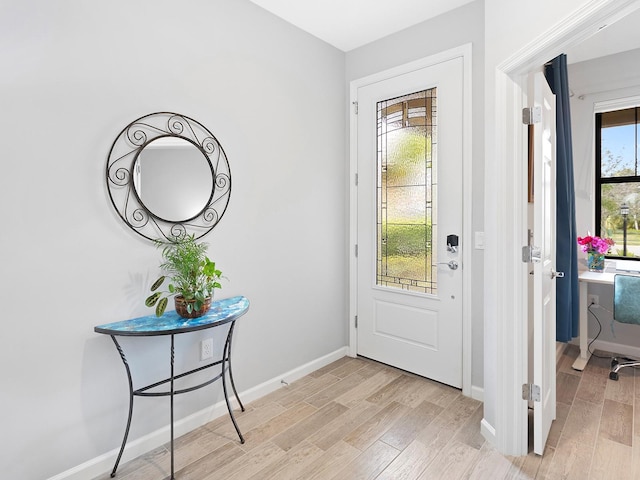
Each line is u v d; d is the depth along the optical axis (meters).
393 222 2.84
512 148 1.76
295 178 2.67
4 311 1.48
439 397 2.43
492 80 1.86
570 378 2.72
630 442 1.92
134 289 1.84
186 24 2.00
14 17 1.47
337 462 1.80
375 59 2.86
